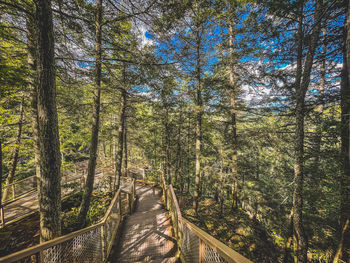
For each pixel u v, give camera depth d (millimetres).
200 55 6805
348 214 4457
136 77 5871
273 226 8852
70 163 9836
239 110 7207
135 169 13688
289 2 4773
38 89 2850
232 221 8633
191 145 13820
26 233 4324
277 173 7836
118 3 4500
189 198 11820
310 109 5371
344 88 5379
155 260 3326
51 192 2986
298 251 5348
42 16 2721
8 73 3320
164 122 12539
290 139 6922
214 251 1722
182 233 3377
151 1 4348
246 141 8266
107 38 5453
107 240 3580
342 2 4285
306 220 7035
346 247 4195
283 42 5836
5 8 3588
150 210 6340
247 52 6598
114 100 9047
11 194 8117
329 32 5230
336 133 5020
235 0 5188
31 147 9648
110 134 9742
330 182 5262
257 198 9258
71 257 2314
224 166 8766
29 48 4137
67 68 4410
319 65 6223
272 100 6496
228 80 8516
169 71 5715
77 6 4113
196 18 5797
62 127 10211
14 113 7215
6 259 1359
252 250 6875
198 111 6801
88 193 4770
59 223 3131
